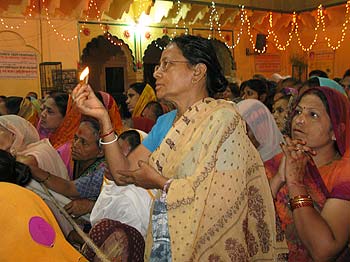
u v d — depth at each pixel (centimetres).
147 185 144
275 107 302
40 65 779
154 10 918
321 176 160
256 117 224
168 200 135
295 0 1138
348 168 149
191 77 149
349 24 1087
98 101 160
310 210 146
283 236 154
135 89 498
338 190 144
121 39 891
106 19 866
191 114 145
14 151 276
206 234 133
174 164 143
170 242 137
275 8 1120
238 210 134
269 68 1166
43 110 336
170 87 150
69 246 115
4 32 742
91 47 1021
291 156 156
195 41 150
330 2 1070
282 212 168
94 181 253
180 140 144
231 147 136
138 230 187
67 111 338
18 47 758
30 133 292
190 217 133
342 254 153
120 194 191
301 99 169
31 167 239
